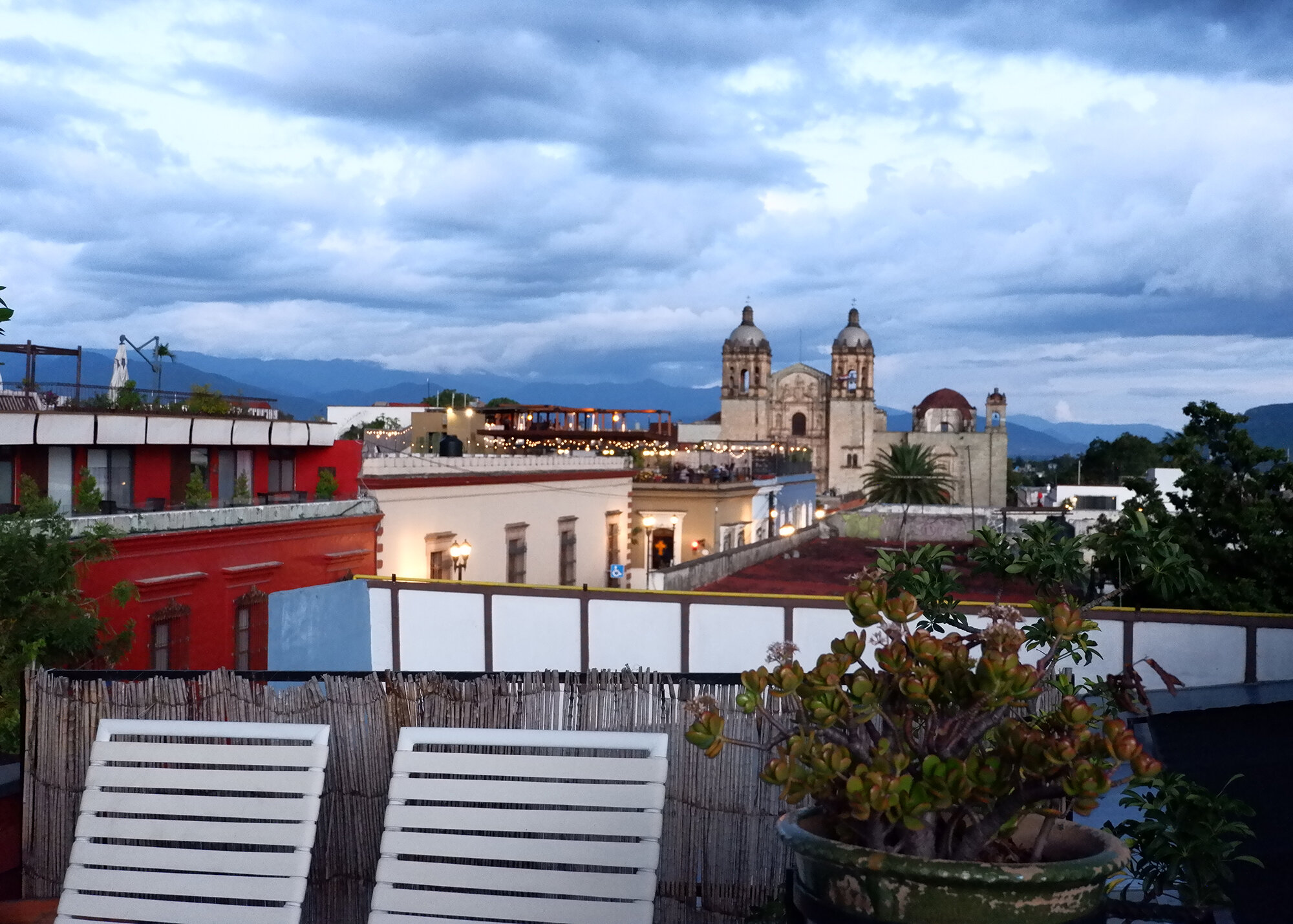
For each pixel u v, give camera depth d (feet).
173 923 9.59
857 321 335.88
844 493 268.00
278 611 47.98
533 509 89.45
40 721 12.66
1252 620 30.58
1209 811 9.33
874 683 6.89
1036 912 6.15
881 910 6.38
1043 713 8.52
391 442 123.44
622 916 8.69
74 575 39.24
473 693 11.56
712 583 71.15
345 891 11.70
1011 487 340.80
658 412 149.18
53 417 50.98
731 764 11.01
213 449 62.34
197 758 9.91
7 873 13.23
